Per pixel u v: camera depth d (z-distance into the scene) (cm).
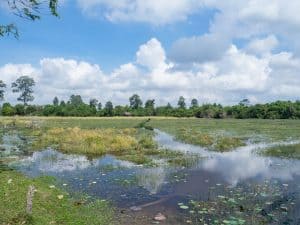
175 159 2697
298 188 1783
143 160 2620
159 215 1367
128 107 13688
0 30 1386
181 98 14700
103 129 5066
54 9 1375
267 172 2212
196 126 7062
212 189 1770
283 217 1348
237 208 1455
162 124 7794
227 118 12081
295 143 3925
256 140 4291
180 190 1756
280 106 11588
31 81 13462
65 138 3784
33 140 3991
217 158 2784
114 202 1555
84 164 2497
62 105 13325
